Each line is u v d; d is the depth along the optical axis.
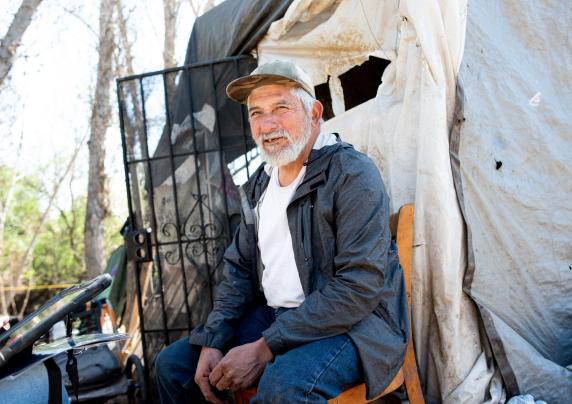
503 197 2.66
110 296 5.03
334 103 3.23
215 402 2.11
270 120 2.15
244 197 2.45
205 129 3.78
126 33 8.90
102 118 8.17
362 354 1.87
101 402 3.39
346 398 1.91
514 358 2.41
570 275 2.77
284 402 1.75
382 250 1.91
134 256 3.82
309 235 2.08
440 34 2.43
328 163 2.10
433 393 2.44
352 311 1.87
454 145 2.47
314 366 1.80
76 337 1.77
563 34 2.94
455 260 2.37
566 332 2.71
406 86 2.58
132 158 3.87
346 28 3.05
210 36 3.99
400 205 2.57
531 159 2.77
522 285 2.66
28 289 11.10
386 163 2.71
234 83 2.21
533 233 2.73
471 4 2.72
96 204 8.29
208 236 3.75
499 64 2.77
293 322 1.91
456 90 2.49
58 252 15.23
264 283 2.27
